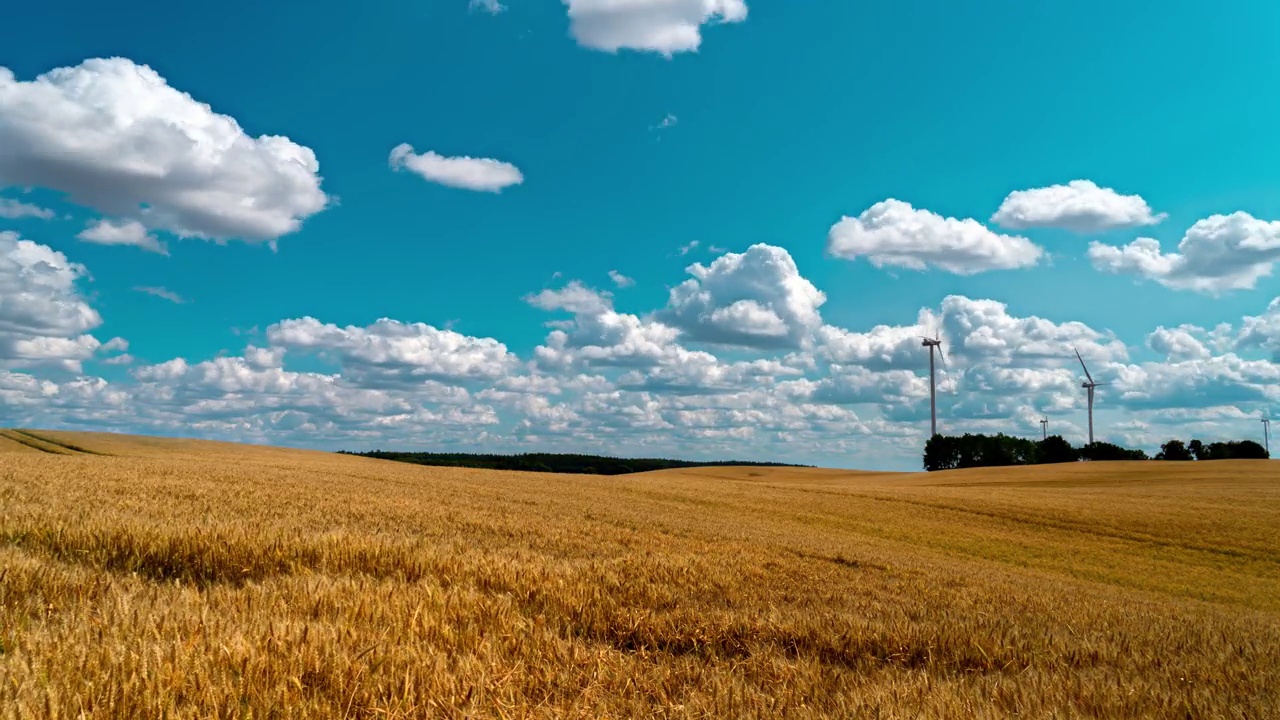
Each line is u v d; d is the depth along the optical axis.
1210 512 50.91
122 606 5.05
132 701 3.54
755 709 4.64
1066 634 8.86
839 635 7.36
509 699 4.34
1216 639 9.62
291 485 29.14
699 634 6.91
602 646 6.03
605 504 38.38
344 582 6.82
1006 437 153.38
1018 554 35.38
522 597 7.61
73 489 18.27
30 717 3.26
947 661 6.77
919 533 40.53
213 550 8.05
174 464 41.22
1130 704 5.30
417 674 4.45
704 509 43.88
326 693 4.09
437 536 14.20
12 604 5.04
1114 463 107.25
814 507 50.41
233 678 4.00
